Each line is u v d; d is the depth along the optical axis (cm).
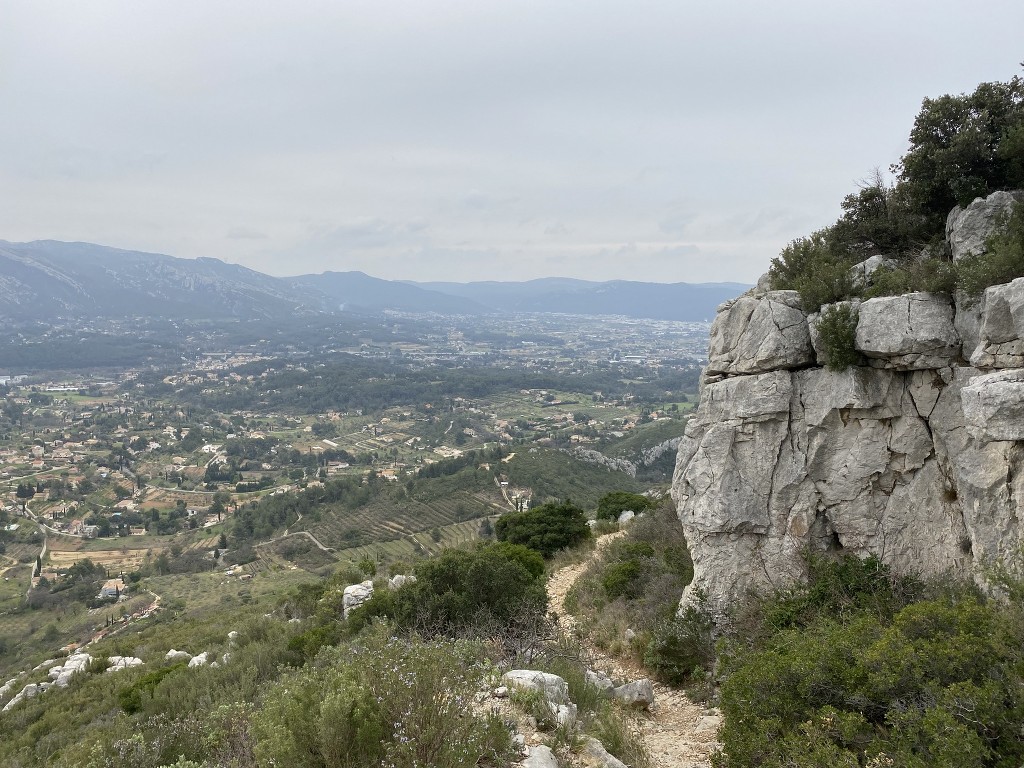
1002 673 533
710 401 1149
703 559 1075
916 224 1205
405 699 502
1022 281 759
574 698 785
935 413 920
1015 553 659
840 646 629
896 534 941
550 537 2250
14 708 1609
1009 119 1083
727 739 616
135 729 903
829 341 987
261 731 504
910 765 472
